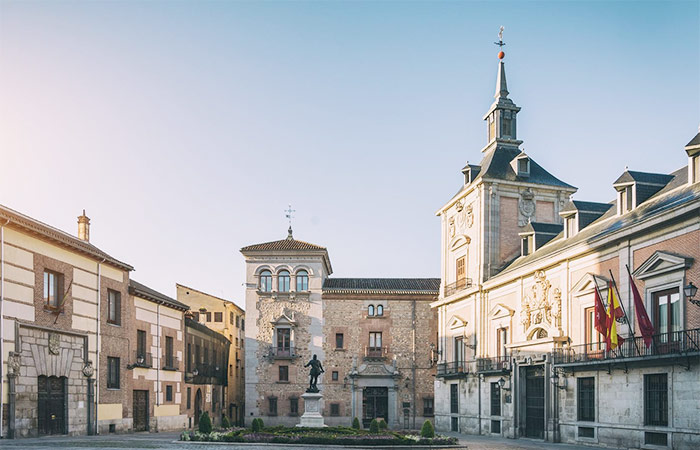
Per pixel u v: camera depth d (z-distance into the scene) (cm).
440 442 2912
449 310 5434
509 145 5356
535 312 4012
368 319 6181
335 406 6053
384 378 6078
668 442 2794
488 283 4672
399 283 6512
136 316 4228
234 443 2848
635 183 3428
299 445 2811
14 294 2922
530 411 4019
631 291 3103
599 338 3375
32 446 2392
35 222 3128
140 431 4250
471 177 5275
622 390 3131
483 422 4628
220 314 6962
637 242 3094
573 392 3538
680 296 2783
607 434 3225
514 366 4119
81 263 3531
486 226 4881
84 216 4250
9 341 2872
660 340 2912
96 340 3647
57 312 3247
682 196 2952
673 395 2786
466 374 4944
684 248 2770
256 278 6269
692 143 2988
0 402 2794
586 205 4066
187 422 5106
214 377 5934
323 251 6250
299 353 6138
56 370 3238
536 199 5041
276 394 6075
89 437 3206
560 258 3709
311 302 6206
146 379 4341
